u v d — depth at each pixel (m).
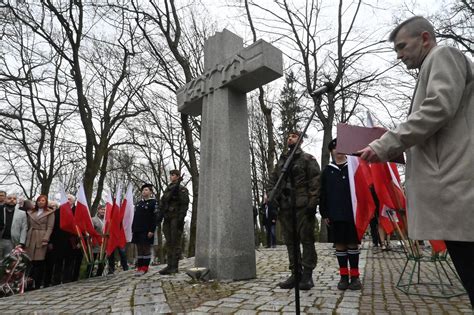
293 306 3.93
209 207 6.39
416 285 5.23
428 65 1.98
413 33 2.14
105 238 7.73
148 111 17.81
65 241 7.78
